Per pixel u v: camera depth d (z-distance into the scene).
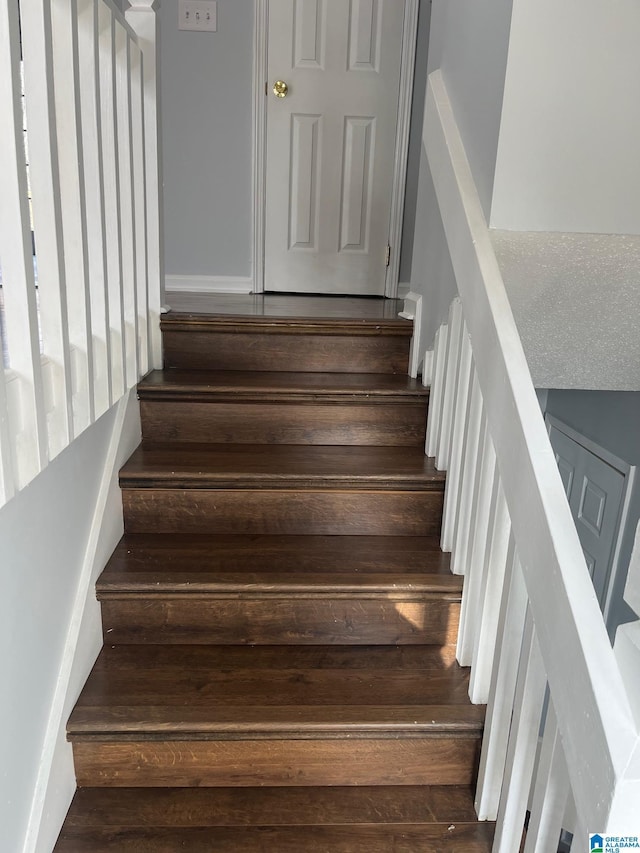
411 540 1.79
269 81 3.07
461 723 1.37
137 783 1.38
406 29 3.02
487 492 1.39
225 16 2.99
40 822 1.17
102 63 1.50
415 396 1.96
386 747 1.39
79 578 1.43
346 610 1.58
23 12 1.06
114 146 1.55
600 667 0.79
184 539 1.73
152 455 1.83
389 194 3.25
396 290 3.32
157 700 1.38
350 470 1.77
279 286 3.34
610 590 2.36
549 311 1.69
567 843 2.10
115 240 1.61
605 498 2.41
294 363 2.17
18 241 0.99
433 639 1.62
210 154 3.17
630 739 0.73
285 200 3.23
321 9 3.00
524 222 1.33
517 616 1.21
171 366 2.16
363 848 1.28
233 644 1.58
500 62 1.28
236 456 1.85
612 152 1.30
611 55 1.25
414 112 3.15
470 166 1.47
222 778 1.39
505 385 1.15
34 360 1.05
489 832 1.33
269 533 1.78
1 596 1.03
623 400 2.29
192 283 3.33
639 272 1.50
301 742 1.37
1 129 0.95
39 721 1.20
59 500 1.29
